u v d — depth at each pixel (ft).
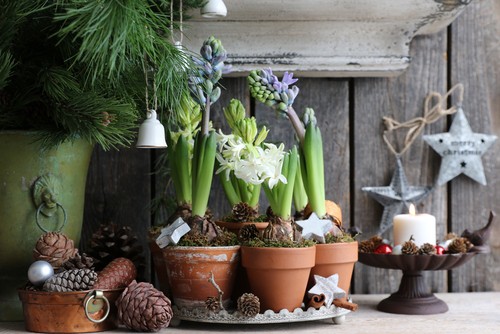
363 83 5.36
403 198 5.30
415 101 5.40
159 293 3.90
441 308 4.55
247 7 4.81
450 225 5.41
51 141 4.11
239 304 3.91
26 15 4.00
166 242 4.02
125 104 4.05
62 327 3.87
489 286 5.42
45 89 3.95
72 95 3.99
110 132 4.02
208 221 4.13
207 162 4.10
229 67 4.34
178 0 4.37
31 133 4.13
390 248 4.61
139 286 3.93
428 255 4.39
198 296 4.02
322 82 5.34
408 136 5.36
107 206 5.17
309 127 4.22
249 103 5.25
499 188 5.44
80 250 5.13
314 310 4.00
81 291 3.83
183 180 4.36
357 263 5.36
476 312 4.57
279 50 5.06
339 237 4.17
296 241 4.01
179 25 4.17
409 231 4.64
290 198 4.10
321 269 4.11
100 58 3.88
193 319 4.00
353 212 5.34
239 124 4.18
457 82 5.42
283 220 4.07
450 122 5.43
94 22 3.59
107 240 4.46
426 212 5.40
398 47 5.14
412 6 4.90
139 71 4.16
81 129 4.00
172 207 5.06
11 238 4.19
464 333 3.98
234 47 5.03
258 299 3.93
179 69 4.00
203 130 4.17
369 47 5.12
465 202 5.42
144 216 5.19
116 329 4.00
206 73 4.19
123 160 5.18
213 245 4.02
